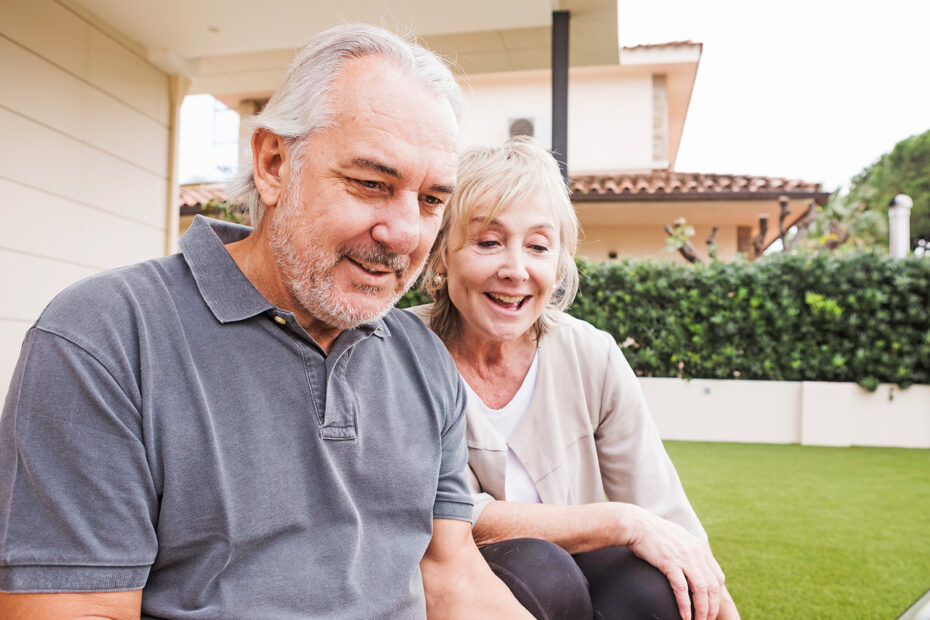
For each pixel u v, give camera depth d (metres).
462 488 1.34
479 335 1.78
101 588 0.88
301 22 4.65
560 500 1.75
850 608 2.44
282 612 0.99
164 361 0.97
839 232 9.29
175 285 1.05
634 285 6.75
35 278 4.09
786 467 5.21
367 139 1.03
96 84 4.55
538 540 1.45
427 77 1.08
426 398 1.29
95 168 4.56
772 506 3.97
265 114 1.09
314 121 1.04
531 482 1.78
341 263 1.07
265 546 1.01
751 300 6.61
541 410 1.77
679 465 5.27
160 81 5.18
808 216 9.98
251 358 1.04
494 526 1.53
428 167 1.06
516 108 12.33
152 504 0.94
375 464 1.15
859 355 6.46
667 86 12.65
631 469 1.80
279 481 1.02
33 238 4.08
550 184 1.70
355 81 1.04
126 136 4.84
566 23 5.16
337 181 1.04
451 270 1.73
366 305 1.09
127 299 0.99
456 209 1.68
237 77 6.07
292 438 1.05
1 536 0.87
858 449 6.16
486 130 12.38
